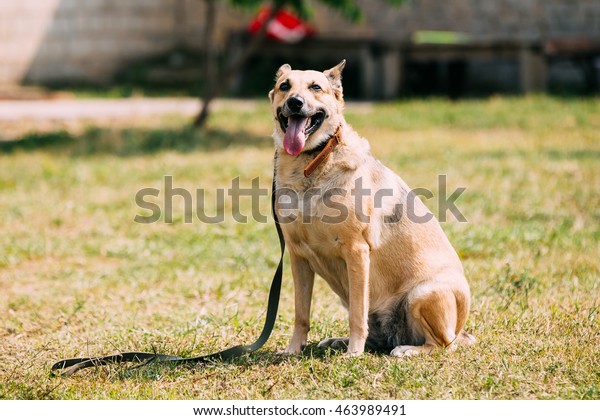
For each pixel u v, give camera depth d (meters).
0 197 11.41
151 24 24.75
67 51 24.47
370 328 5.70
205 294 7.30
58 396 4.96
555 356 5.28
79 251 8.88
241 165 13.18
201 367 5.30
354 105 20.52
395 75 21.61
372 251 5.48
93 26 24.42
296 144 5.24
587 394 4.75
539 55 21.47
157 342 5.89
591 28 24.27
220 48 24.47
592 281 7.09
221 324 6.23
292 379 5.07
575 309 6.27
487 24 24.55
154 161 13.75
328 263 5.52
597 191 10.90
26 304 7.01
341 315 6.43
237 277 7.77
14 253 8.70
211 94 16.84
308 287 5.64
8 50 24.16
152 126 17.22
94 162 13.77
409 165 12.91
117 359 5.46
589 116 17.77
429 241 5.60
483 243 8.52
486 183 11.62
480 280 7.24
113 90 23.08
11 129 17.08
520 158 13.36
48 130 17.02
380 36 24.70
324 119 5.33
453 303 5.45
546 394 4.79
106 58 24.59
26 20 24.20
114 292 7.42
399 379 4.94
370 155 5.60
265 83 23.36
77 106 19.92
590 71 22.41
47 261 8.61
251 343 5.83
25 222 10.12
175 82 23.61
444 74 23.78
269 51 21.69
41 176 12.72
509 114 18.25
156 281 7.73
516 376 4.95
